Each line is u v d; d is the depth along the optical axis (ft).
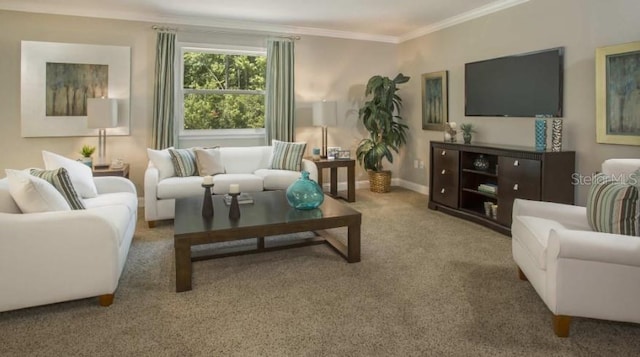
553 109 13.03
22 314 7.70
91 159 15.24
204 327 7.26
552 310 6.93
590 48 11.97
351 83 20.61
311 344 6.72
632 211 7.27
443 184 16.01
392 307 8.02
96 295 7.91
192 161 15.44
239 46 18.20
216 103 18.40
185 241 8.71
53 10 15.35
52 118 15.72
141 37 16.60
